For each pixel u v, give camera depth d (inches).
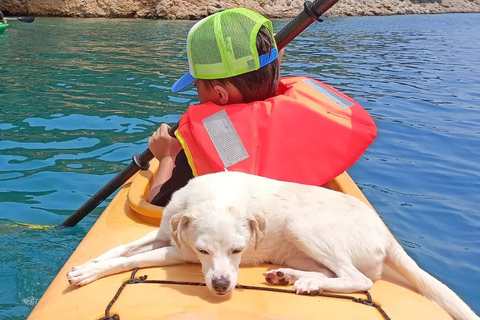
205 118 112.6
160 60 422.0
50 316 85.8
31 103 285.9
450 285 137.7
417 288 98.1
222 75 114.0
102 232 121.1
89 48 468.8
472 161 222.7
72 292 93.0
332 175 111.4
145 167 154.4
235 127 111.0
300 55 488.7
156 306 83.4
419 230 165.9
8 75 350.0
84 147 225.1
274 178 108.9
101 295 89.4
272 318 75.9
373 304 88.0
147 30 614.9
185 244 96.6
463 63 471.5
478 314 125.9
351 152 112.7
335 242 95.8
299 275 93.5
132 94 311.7
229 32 112.5
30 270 142.8
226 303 84.7
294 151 110.2
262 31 115.9
